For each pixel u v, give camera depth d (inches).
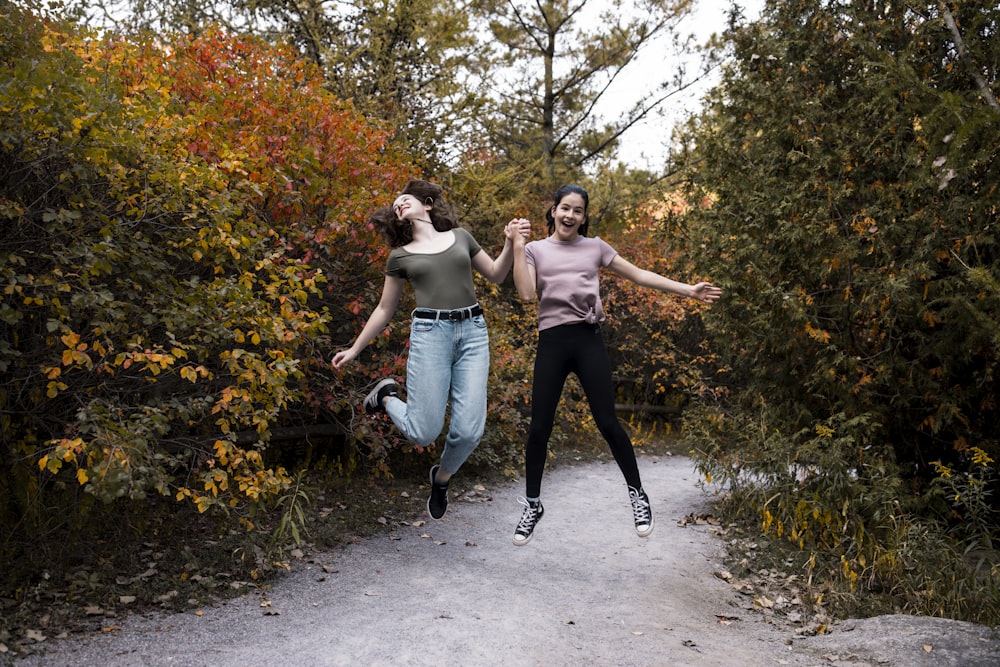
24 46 136.2
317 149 214.8
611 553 205.6
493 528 224.4
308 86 228.1
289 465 252.4
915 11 226.2
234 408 156.9
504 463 301.0
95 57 173.6
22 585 141.9
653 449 400.8
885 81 212.2
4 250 141.9
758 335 244.4
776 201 238.4
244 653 126.3
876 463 214.5
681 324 450.3
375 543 197.0
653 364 448.8
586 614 155.5
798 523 216.8
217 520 193.0
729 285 236.5
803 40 255.4
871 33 239.5
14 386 155.6
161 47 227.1
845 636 152.8
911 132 224.4
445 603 155.5
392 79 383.6
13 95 127.0
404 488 255.4
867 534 201.0
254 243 168.9
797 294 223.1
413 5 388.2
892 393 229.6
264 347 191.8
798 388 246.8
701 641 145.7
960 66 217.3
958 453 239.5
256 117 211.6
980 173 205.0
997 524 229.1
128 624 134.3
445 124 392.5
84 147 139.3
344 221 206.8
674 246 284.7
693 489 301.4
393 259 149.9
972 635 147.6
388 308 151.8
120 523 174.6
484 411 151.1
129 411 160.1
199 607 145.1
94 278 152.9
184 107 201.9
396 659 127.3
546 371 154.9
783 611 170.9
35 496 156.4
